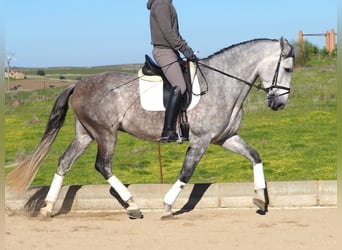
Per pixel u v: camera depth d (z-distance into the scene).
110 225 8.00
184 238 7.16
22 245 6.89
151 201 8.93
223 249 6.60
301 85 21.97
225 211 8.79
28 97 24.73
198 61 8.28
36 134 17.61
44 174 12.52
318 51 27.72
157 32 8.18
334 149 13.78
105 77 8.53
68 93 8.63
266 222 7.97
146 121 8.27
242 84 8.29
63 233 7.52
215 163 13.23
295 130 16.27
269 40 8.38
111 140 8.40
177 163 13.59
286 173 11.67
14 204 8.93
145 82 8.32
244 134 16.08
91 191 8.98
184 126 8.12
